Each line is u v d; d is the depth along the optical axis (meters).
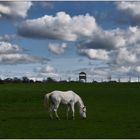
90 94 73.81
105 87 91.06
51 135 28.38
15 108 51.41
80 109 38.53
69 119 38.16
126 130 30.97
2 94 69.50
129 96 69.75
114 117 39.94
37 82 120.81
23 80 125.25
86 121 36.28
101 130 30.81
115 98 66.62
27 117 40.19
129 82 105.38
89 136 28.17
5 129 31.06
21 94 71.50
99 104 57.19
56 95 37.28
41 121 36.03
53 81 122.25
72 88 88.75
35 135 28.34
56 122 35.34
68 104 38.03
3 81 120.50
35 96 69.31
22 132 29.64
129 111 46.72
